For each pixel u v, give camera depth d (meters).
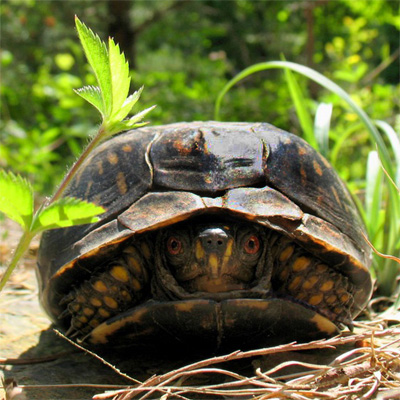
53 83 0.66
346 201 0.23
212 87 0.75
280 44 1.20
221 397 0.19
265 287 0.21
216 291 0.21
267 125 0.23
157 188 0.21
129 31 0.96
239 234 0.20
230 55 1.30
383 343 0.22
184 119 0.68
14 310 0.28
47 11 0.87
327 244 0.20
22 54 0.88
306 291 0.21
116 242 0.20
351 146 0.65
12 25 0.86
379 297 0.29
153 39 1.14
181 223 0.21
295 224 0.20
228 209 0.20
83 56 0.84
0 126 0.65
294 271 0.21
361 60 0.95
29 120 0.76
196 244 0.20
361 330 0.24
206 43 1.24
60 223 0.15
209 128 0.22
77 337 0.23
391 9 1.03
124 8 0.94
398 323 0.25
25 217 0.15
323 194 0.22
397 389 0.17
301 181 0.22
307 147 0.23
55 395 0.19
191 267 0.20
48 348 0.23
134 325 0.20
